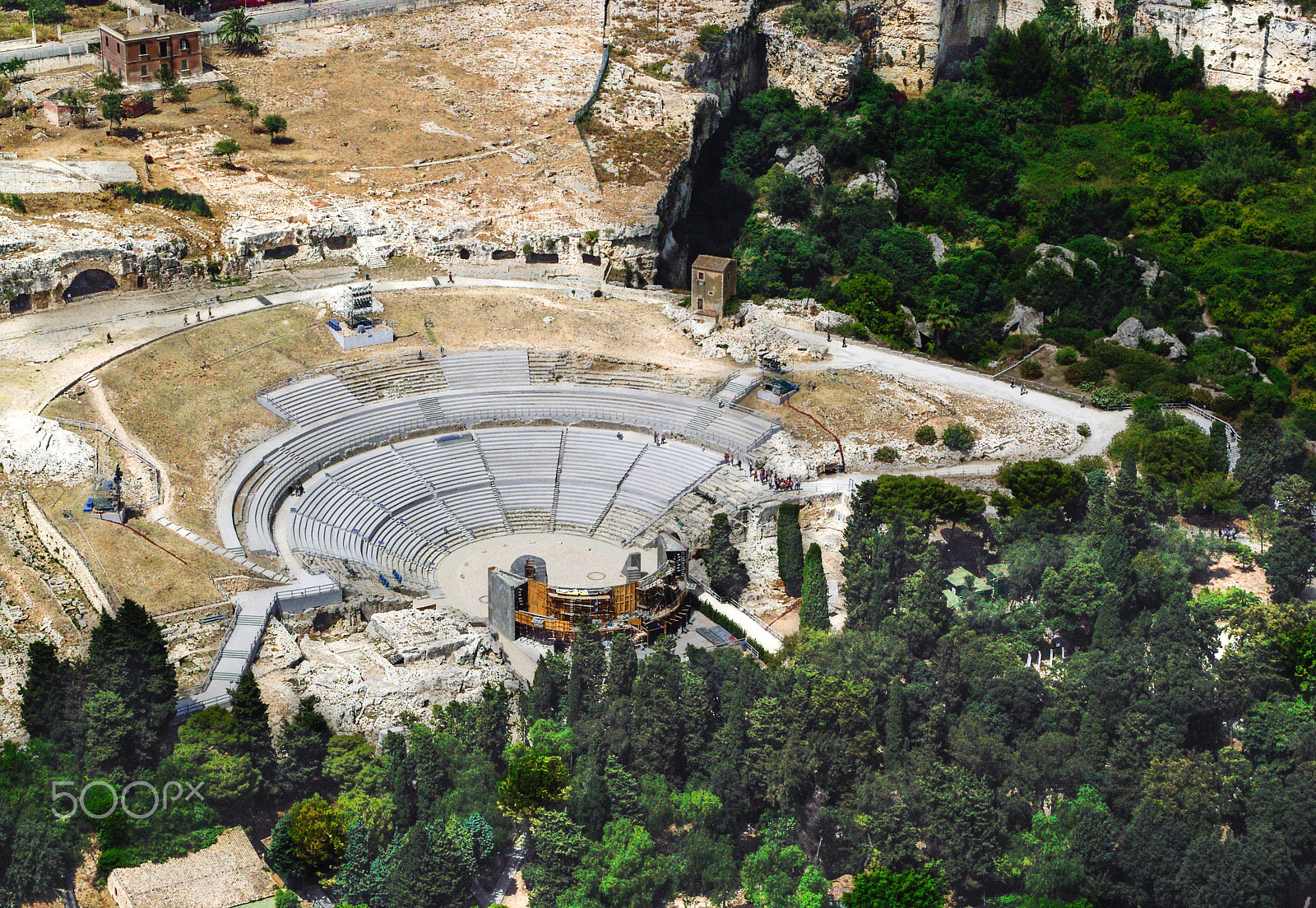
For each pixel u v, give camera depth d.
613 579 178.00
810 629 160.25
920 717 148.25
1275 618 161.25
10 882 125.50
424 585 177.00
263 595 160.62
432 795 135.50
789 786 139.25
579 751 141.75
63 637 152.88
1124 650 158.62
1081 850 135.88
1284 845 137.25
